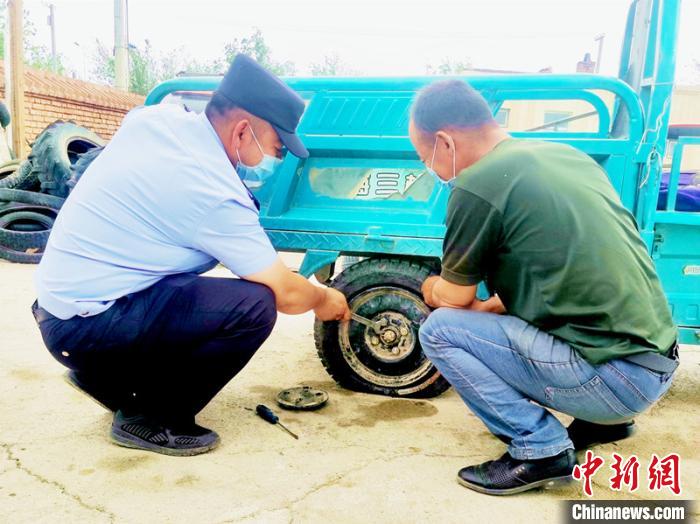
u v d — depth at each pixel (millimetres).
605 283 1588
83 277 1810
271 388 2719
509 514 1742
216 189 1783
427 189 2480
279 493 1812
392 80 2426
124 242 1817
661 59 2297
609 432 2062
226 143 1901
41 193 6004
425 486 1880
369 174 2553
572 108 10531
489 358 1801
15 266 5652
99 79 34531
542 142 1818
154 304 1858
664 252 2471
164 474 1903
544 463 1797
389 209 2525
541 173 1648
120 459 1993
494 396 1815
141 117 1875
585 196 1643
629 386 1630
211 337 1942
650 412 2590
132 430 2078
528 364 1739
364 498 1798
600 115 2959
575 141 2391
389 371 2617
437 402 2590
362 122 2512
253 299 1907
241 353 1998
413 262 2494
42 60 34094
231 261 1864
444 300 1887
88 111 10594
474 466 1909
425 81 2398
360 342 2605
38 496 1757
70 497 1756
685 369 3219
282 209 2604
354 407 2514
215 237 1817
